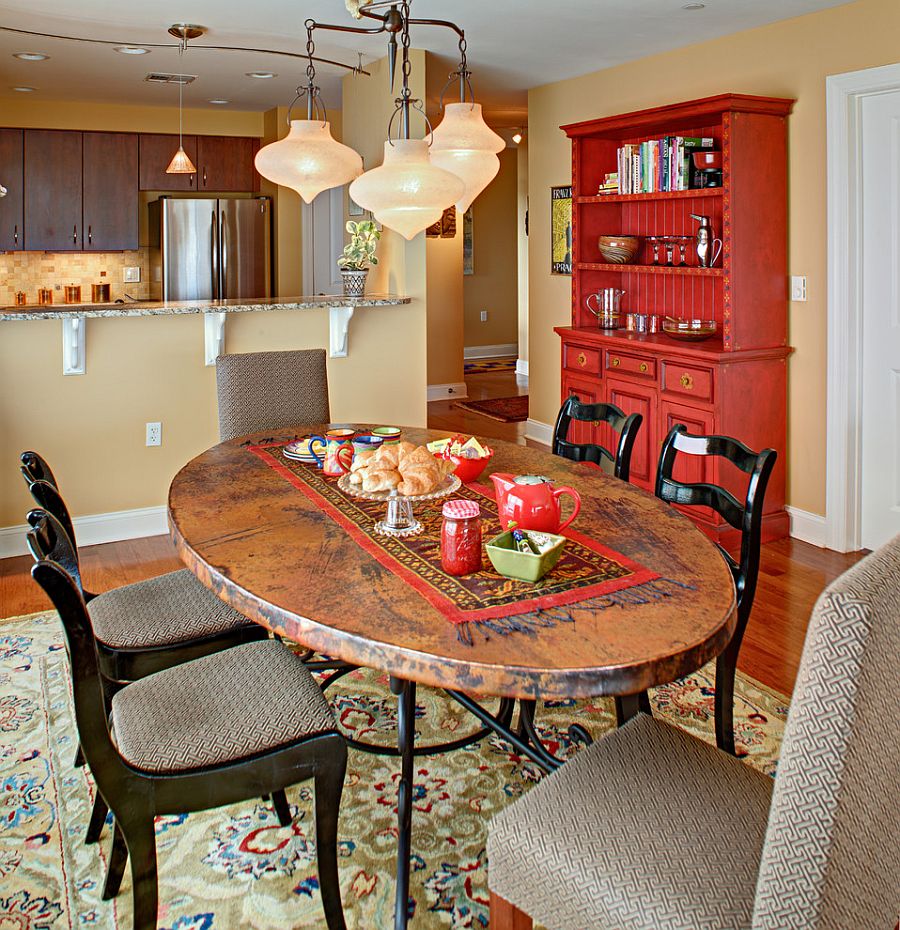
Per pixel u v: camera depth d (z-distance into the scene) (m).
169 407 4.61
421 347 5.33
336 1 4.04
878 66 3.91
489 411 7.84
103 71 5.74
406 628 1.63
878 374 4.20
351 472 2.50
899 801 1.30
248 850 2.23
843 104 4.07
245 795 1.79
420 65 5.02
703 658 1.58
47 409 4.32
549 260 6.30
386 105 5.21
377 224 5.58
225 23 4.46
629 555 1.99
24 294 7.27
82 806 2.41
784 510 4.62
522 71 5.60
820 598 1.14
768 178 4.31
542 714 2.85
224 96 6.68
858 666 1.12
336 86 6.24
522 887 1.50
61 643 3.39
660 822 1.50
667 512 2.30
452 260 8.53
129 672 2.26
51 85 6.27
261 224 7.25
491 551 1.87
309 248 7.30
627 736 1.75
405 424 5.34
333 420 5.10
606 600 1.75
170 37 4.77
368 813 2.36
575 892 1.42
